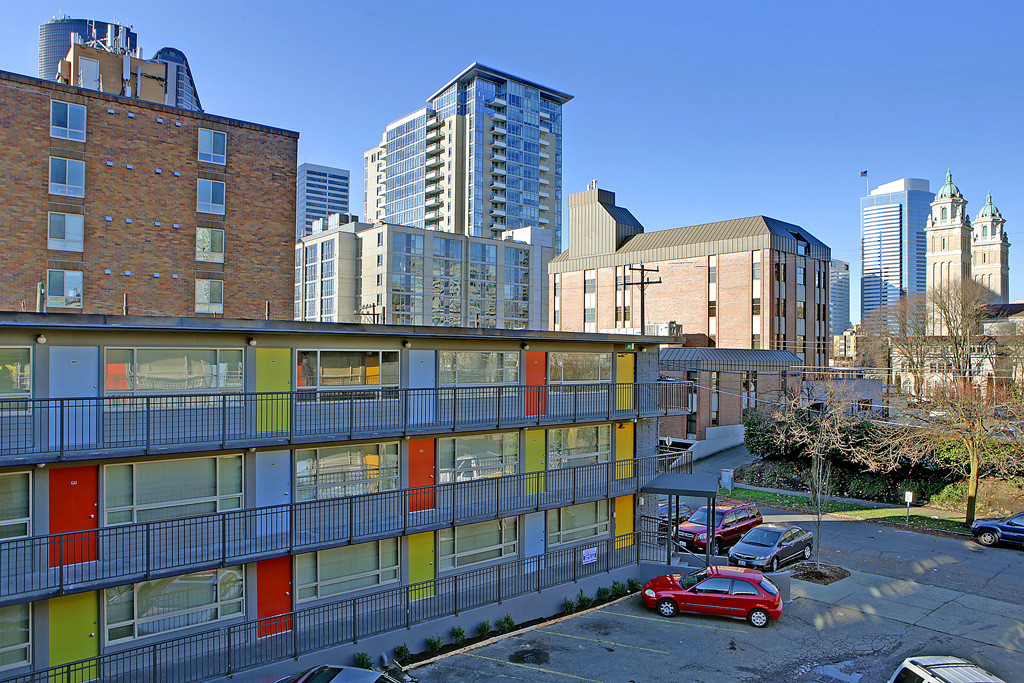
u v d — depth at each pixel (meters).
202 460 14.44
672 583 19.70
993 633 18.11
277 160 33.34
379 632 15.57
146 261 29.67
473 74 136.88
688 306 61.88
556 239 146.25
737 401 50.09
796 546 24.58
